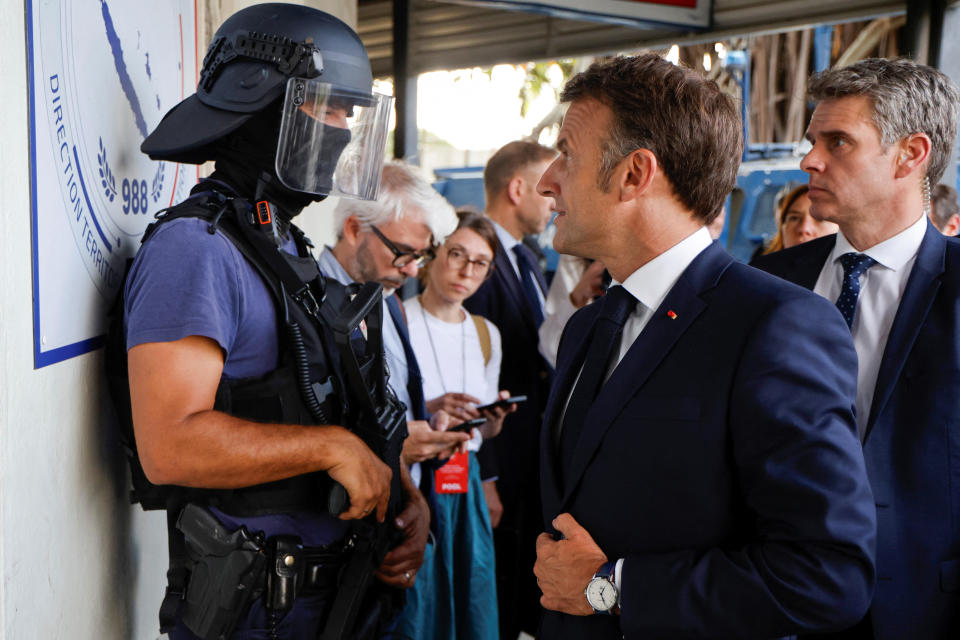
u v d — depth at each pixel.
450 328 2.94
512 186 3.51
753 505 1.14
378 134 1.48
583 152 1.28
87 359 1.41
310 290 1.49
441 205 2.33
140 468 1.44
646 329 1.25
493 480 3.08
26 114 1.15
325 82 1.38
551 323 3.18
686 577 1.13
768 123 7.41
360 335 1.61
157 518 1.86
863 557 1.10
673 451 1.18
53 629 1.28
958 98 1.72
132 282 1.33
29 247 1.17
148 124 1.72
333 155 1.42
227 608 1.34
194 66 2.11
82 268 1.36
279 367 1.40
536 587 3.23
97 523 1.47
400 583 1.80
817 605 1.08
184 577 1.42
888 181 1.70
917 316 1.64
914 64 1.71
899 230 1.73
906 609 1.58
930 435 1.59
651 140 1.23
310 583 1.44
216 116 1.38
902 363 1.63
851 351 1.18
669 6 4.08
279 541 1.38
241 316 1.35
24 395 1.16
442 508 2.49
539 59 4.76
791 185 5.43
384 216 2.25
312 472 1.43
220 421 1.26
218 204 1.38
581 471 1.26
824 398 1.12
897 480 1.60
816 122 1.76
